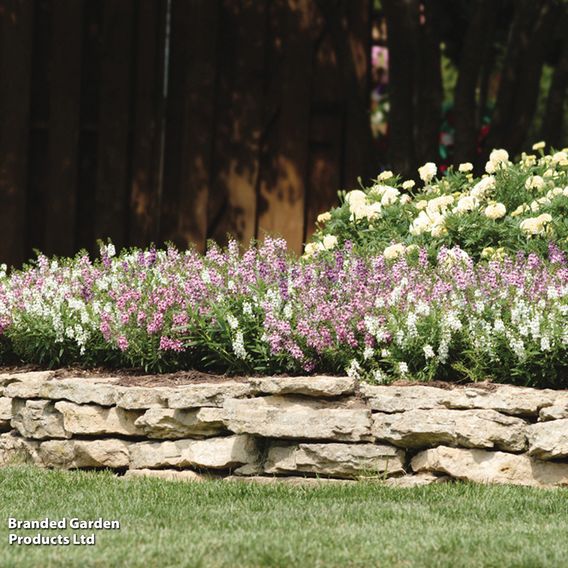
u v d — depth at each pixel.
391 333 10.50
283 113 19.38
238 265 11.84
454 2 19.55
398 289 10.84
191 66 19.42
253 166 19.38
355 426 9.77
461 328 10.38
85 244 19.48
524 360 9.96
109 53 19.38
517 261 11.61
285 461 9.98
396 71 17.22
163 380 10.99
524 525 8.09
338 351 10.69
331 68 19.42
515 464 9.50
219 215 19.45
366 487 9.41
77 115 19.34
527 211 12.91
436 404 9.73
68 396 10.95
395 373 10.52
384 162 18.62
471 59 17.22
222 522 8.27
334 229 13.91
